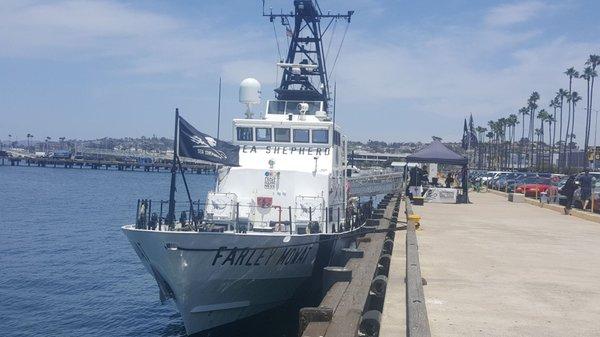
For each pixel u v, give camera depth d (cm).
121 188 8856
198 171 14338
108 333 1630
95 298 1991
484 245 1731
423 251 1591
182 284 1344
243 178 1717
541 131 13088
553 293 1090
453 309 955
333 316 791
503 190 5475
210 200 1622
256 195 1702
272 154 1831
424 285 1138
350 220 1862
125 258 2733
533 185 4447
